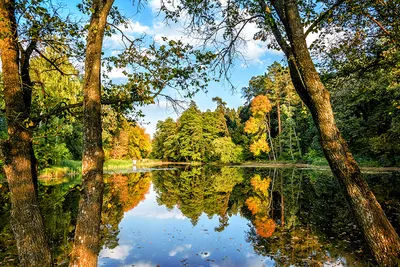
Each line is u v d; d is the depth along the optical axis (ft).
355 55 17.42
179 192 50.55
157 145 200.75
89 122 9.82
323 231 23.95
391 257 9.09
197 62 14.49
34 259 9.68
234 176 76.89
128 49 14.11
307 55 10.82
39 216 10.40
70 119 15.40
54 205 35.06
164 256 19.40
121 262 18.37
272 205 36.76
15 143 10.46
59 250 19.67
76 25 13.33
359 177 10.11
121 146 157.17
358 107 71.31
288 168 94.84
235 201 40.81
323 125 10.57
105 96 14.88
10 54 11.00
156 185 60.75
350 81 22.62
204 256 19.34
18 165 10.36
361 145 77.15
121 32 13.84
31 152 11.39
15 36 11.14
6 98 10.79
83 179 9.66
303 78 10.87
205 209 35.86
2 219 27.91
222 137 143.64
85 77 10.14
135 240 22.97
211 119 154.30
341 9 14.80
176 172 95.96
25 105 11.94
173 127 175.63
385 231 9.45
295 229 24.95
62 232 23.89
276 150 124.26
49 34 13.10
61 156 72.28
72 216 29.35
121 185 60.44
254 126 120.57
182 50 13.84
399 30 13.82
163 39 13.51
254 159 134.31
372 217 9.57
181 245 21.77
